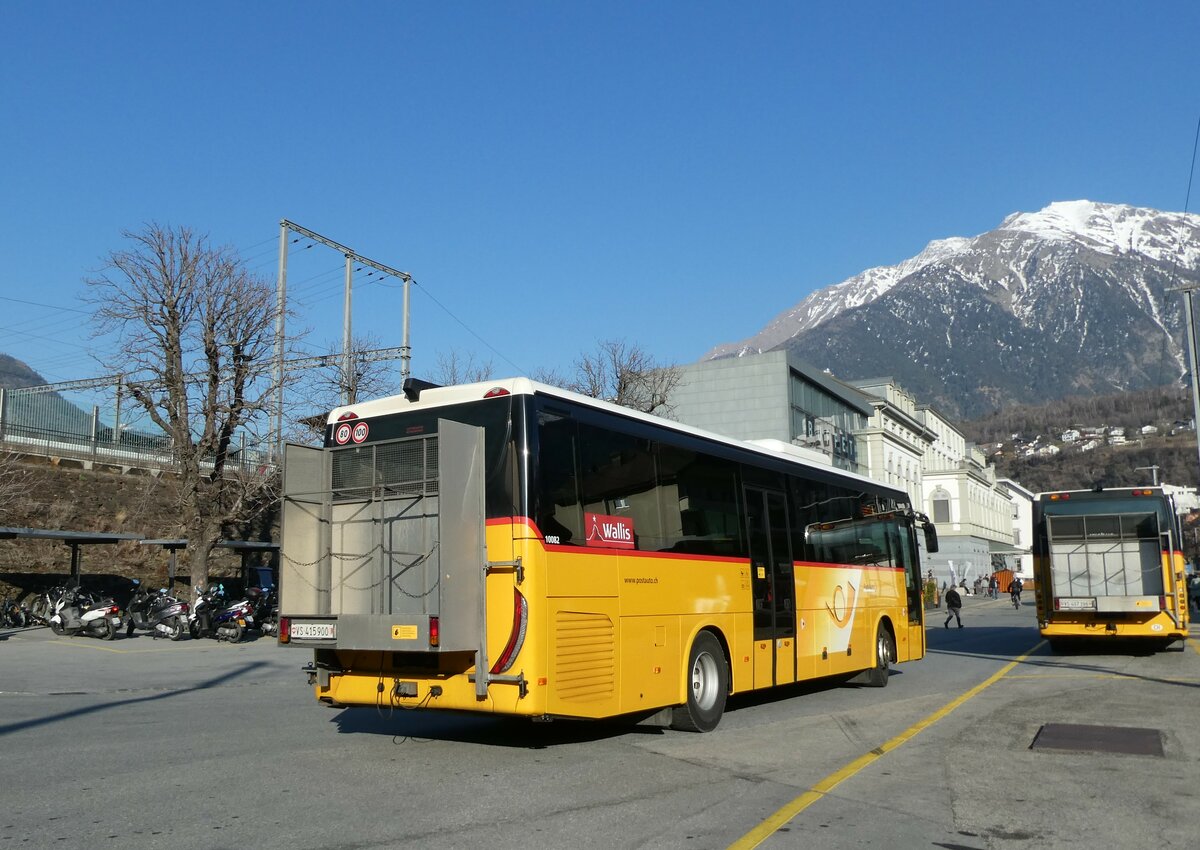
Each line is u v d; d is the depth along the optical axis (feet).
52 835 20.15
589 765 28.68
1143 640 82.64
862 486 54.39
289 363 98.17
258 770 27.27
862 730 36.35
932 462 314.96
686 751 31.53
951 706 43.50
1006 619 142.31
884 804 24.07
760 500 42.29
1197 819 22.74
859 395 246.88
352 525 31.17
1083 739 33.53
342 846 19.65
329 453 32.09
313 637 29.76
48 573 99.76
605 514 31.76
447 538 27.76
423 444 29.78
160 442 111.55
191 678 55.47
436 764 28.58
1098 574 73.00
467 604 28.17
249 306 92.53
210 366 91.76
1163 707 41.96
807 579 45.44
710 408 201.26
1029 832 21.58
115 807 22.62
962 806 23.90
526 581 28.30
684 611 35.14
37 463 104.88
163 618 83.82
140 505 109.29
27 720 37.81
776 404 197.16
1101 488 74.28
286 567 30.91
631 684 31.78
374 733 34.65
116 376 93.35
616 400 138.92
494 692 28.25
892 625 55.31
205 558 90.27
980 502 333.83
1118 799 24.70
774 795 24.95
